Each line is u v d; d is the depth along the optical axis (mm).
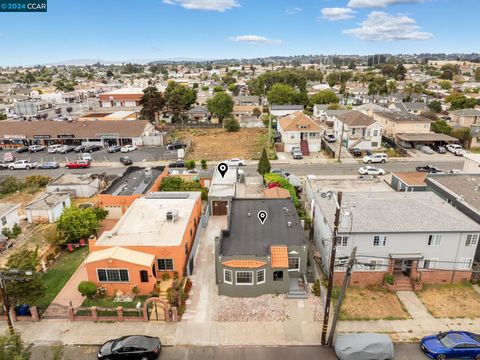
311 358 22000
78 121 81812
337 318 23781
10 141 77062
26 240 37406
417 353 22484
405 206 30656
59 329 24531
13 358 17188
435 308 26656
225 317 25469
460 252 28781
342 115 78875
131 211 35594
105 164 64688
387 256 28781
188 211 35438
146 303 24812
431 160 63562
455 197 34688
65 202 43875
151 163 65125
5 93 154750
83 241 35438
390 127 76188
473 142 71125
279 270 27469
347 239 28328
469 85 180000
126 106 120188
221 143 79188
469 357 22000
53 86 194250
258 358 22016
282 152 71000
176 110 99500
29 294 24938
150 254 28547
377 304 27062
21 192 52031
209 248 34688
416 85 163125
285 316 25562
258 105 123812
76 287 29094
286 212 35219
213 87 173750
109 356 21703
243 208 36500
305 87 153375
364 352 21344
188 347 22891
